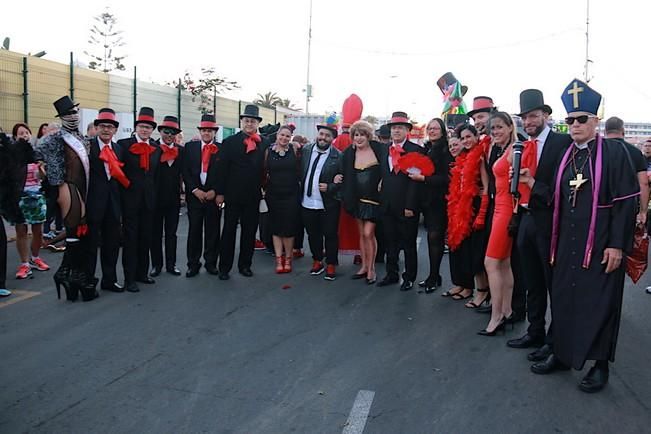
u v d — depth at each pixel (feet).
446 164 21.43
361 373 14.24
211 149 23.35
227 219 23.18
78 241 19.79
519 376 14.15
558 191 13.92
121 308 19.36
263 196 28.58
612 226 12.93
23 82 42.91
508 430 11.46
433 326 18.04
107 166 20.31
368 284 23.31
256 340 16.52
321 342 16.43
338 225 24.00
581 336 13.30
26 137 25.13
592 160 13.33
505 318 17.51
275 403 12.55
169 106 59.31
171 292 21.47
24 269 23.16
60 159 19.10
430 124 21.53
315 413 12.10
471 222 19.48
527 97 14.88
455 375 14.19
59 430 11.30
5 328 17.21
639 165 16.16
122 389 13.16
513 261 17.93
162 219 23.88
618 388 13.55
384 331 17.49
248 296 21.16
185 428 11.43
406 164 21.26
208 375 14.01
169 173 23.24
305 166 24.30
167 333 16.98
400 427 11.55
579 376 14.19
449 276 25.03
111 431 11.28
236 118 71.20
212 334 16.96
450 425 11.65
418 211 22.02
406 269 22.49
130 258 21.43
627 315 19.85
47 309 19.12
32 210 23.15
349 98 27.61
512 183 14.64
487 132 19.95
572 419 11.95
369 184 22.90
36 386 13.26
